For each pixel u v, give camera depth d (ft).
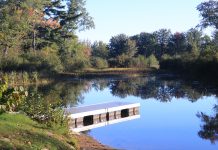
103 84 150.30
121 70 224.53
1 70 146.51
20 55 172.55
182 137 52.11
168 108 80.28
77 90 123.85
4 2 173.78
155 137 52.13
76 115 58.85
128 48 325.01
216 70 160.86
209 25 224.12
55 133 38.24
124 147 46.26
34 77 145.59
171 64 228.22
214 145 47.67
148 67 249.14
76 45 232.53
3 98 38.24
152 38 360.89
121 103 72.79
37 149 29.63
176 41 351.87
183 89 121.80
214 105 83.05
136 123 62.18
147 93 113.50
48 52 197.77
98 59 243.40
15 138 30.96
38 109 43.86
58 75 175.22
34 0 189.06
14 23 169.58
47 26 215.72
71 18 227.81
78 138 45.73
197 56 198.39
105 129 56.90
